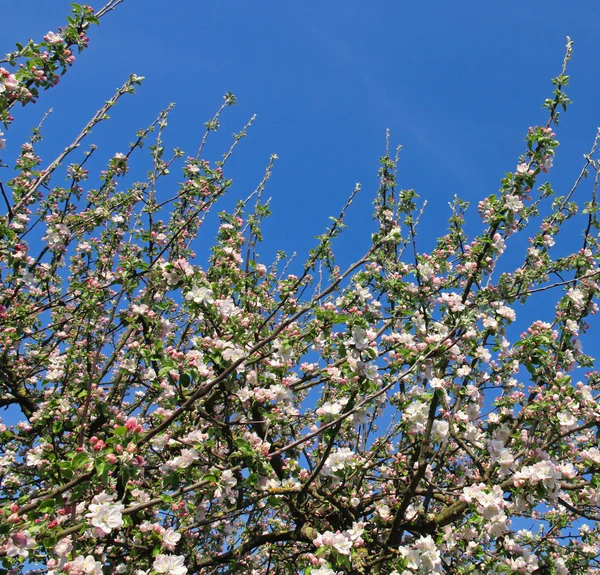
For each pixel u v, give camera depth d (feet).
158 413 14.17
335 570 13.16
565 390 14.93
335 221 16.39
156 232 22.43
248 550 17.19
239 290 17.43
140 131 21.62
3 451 18.80
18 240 18.30
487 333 18.03
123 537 15.58
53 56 13.37
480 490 13.99
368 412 16.46
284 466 17.33
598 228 18.19
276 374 15.72
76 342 18.85
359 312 13.64
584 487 15.44
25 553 9.77
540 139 16.01
